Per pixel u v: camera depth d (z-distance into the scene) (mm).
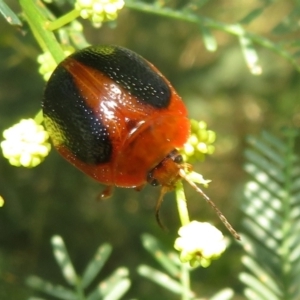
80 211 125
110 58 63
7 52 106
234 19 121
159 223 62
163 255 74
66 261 75
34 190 120
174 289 74
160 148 60
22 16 69
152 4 76
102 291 73
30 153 61
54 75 63
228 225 59
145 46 131
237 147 162
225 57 139
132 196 130
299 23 77
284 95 138
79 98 61
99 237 126
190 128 62
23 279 114
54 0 72
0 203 58
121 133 60
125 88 61
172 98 62
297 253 74
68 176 121
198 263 57
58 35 72
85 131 61
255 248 75
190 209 147
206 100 147
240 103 151
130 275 122
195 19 76
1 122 112
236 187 140
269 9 143
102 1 61
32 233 120
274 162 76
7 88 114
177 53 134
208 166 164
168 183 60
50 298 106
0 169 117
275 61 140
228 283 113
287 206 75
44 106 63
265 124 155
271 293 73
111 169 61
